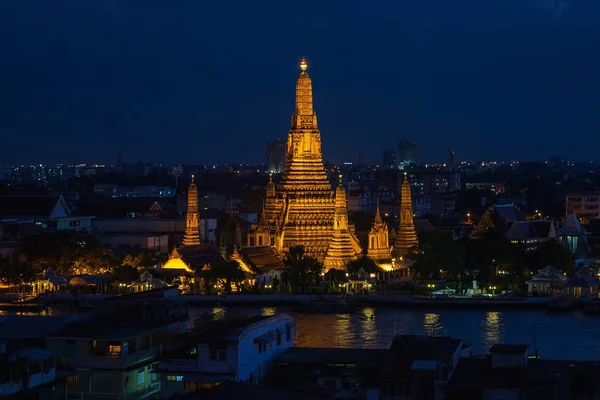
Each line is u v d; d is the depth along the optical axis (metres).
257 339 167.00
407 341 164.00
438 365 152.25
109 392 167.00
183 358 166.75
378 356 167.62
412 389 152.75
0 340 161.75
